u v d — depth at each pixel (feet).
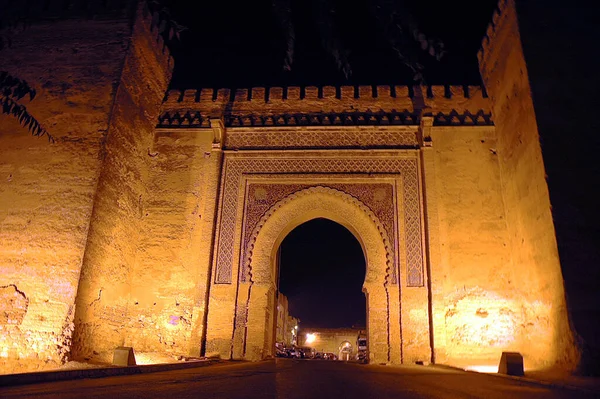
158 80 32.73
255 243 29.58
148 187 30.91
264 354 28.22
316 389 11.70
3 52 28.91
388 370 20.89
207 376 15.48
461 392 12.15
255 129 32.04
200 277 28.71
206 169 31.17
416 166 30.37
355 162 30.83
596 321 20.22
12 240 24.39
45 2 30.27
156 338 27.81
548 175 22.99
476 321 26.89
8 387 11.66
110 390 10.87
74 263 23.63
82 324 23.53
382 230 29.07
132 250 28.94
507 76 27.96
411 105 31.94
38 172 25.66
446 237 28.43
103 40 28.91
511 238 27.86
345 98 32.55
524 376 18.93
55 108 27.12
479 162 29.89
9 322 22.94
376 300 27.84
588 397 12.11
